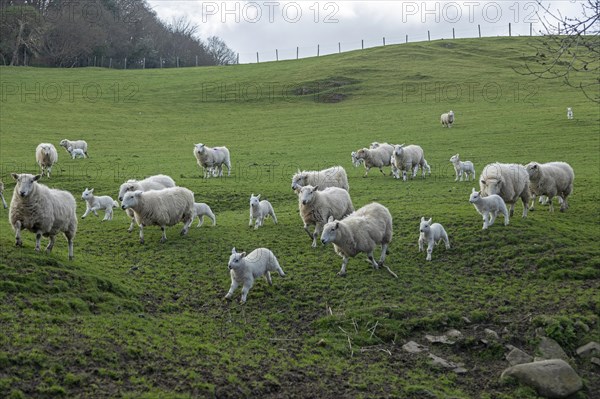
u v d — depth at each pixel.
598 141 41.97
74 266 15.35
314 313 14.70
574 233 19.91
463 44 100.69
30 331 11.34
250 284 15.05
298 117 63.12
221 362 11.65
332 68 86.75
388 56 93.81
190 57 135.88
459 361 13.06
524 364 12.48
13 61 102.38
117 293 14.51
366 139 49.06
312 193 19.00
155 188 23.58
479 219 21.25
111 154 44.56
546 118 52.69
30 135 50.56
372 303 15.06
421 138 47.91
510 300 15.37
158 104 71.12
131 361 11.11
